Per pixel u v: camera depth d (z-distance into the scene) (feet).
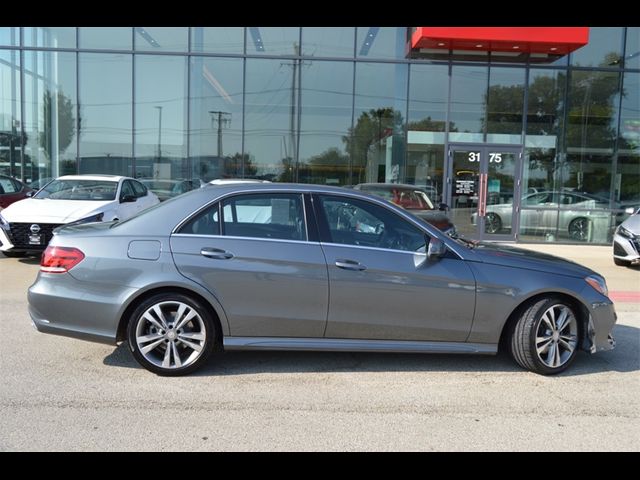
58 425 11.43
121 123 49.06
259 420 11.84
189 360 14.20
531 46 43.52
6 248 29.78
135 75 48.49
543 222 48.16
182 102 48.57
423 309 14.44
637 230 33.32
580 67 46.91
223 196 14.61
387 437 11.21
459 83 47.24
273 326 14.24
